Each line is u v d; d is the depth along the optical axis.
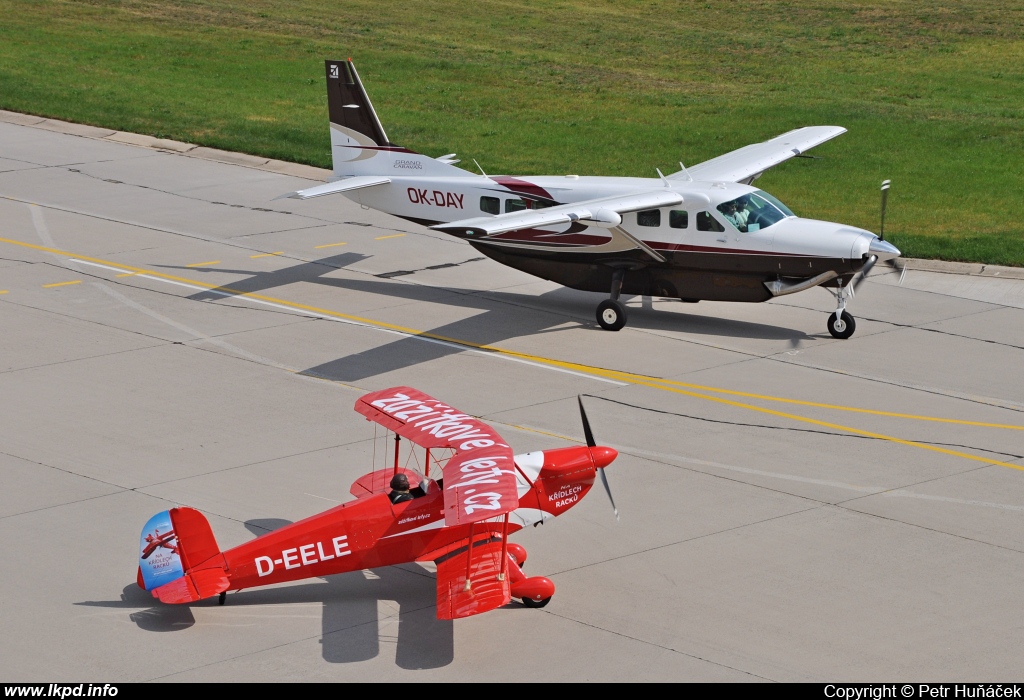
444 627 20.47
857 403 31.22
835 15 96.06
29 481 25.53
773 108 69.62
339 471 26.31
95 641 19.67
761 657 19.50
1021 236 47.88
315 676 18.81
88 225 47.44
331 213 51.03
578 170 56.88
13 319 36.38
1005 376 33.44
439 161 40.91
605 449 22.53
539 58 82.38
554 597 21.44
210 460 26.81
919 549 23.30
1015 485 26.34
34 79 71.56
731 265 36.41
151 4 93.50
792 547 23.31
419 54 82.19
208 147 60.69
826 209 51.66
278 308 38.41
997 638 20.14
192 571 19.77
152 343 34.72
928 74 78.06
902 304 40.38
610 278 38.12
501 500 18.75
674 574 22.28
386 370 33.03
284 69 76.94
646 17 96.94
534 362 34.00
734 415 30.25
